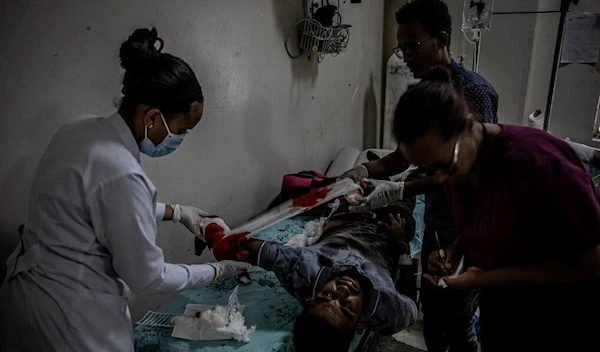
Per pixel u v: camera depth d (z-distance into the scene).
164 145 1.17
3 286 1.17
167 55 1.08
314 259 1.54
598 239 0.86
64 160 1.04
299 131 2.71
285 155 2.61
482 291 1.27
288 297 1.67
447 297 1.63
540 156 0.88
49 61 1.36
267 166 2.47
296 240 1.92
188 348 1.42
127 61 1.05
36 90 1.34
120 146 1.06
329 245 1.65
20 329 1.13
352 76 3.21
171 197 1.89
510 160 0.91
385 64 3.67
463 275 1.10
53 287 1.09
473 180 1.03
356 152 3.17
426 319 1.79
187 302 1.66
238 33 2.06
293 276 1.51
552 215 0.89
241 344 1.43
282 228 2.16
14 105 1.30
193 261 2.11
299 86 2.61
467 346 1.75
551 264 0.95
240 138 2.21
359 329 1.43
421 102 0.85
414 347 2.12
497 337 1.23
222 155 2.12
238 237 1.62
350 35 3.03
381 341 2.16
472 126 0.91
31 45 1.31
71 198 1.04
